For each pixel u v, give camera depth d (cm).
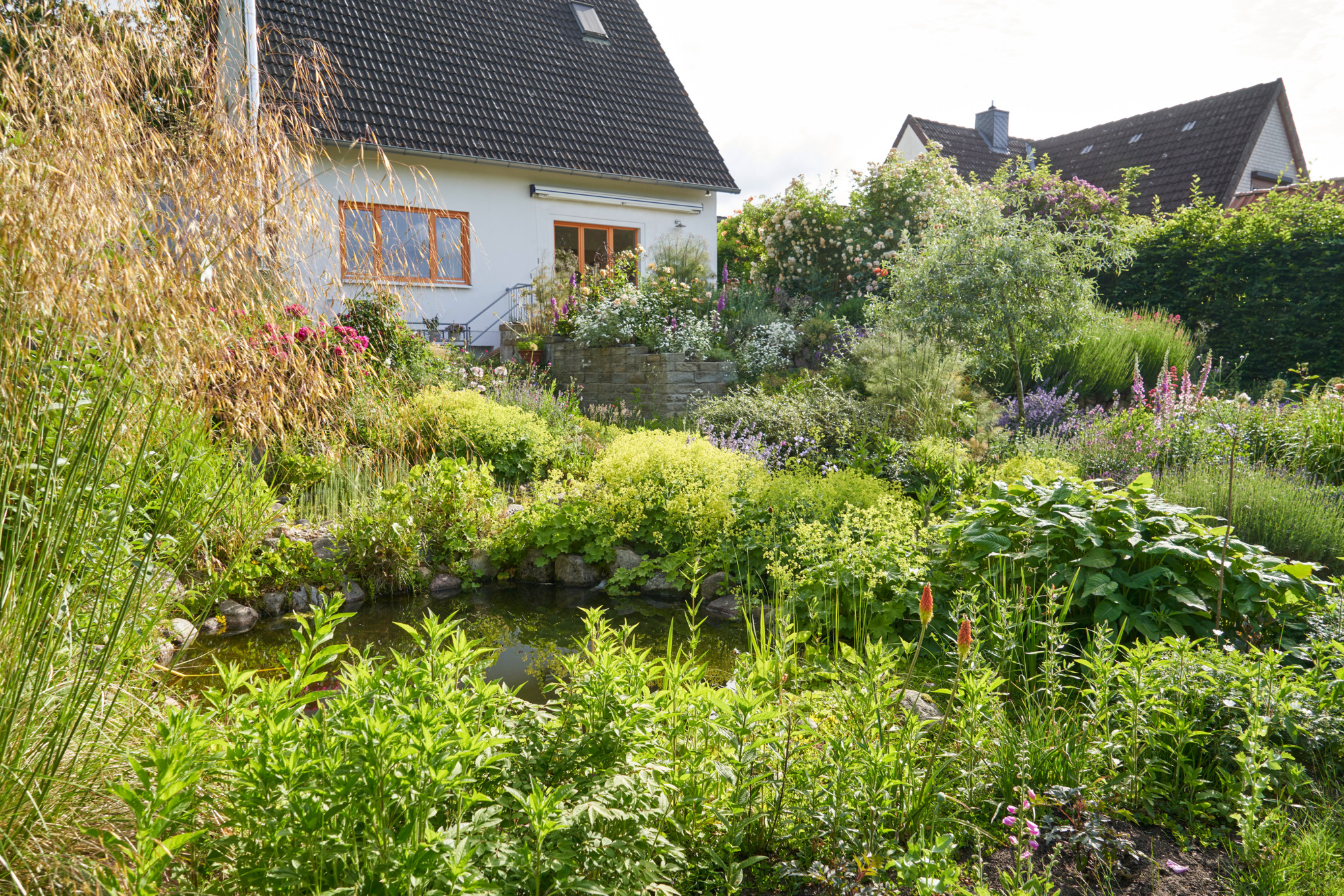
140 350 235
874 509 452
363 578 530
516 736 207
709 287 1291
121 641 224
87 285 220
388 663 411
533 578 581
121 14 276
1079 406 1005
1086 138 2359
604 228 1438
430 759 162
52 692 198
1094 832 215
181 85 287
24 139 226
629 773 200
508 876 172
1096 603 371
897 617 412
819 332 1177
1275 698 259
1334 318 1181
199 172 272
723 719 216
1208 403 764
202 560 448
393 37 1338
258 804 160
